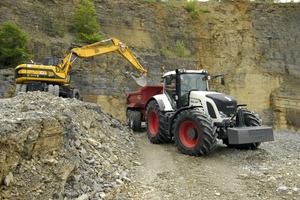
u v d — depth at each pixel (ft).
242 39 97.76
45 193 14.75
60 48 72.59
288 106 89.25
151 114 34.06
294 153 29.19
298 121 88.33
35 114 17.49
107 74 74.23
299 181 20.43
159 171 22.82
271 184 20.02
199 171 22.81
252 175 21.90
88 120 27.04
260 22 100.68
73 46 74.28
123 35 86.12
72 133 20.03
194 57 93.20
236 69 92.94
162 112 31.94
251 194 18.48
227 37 97.91
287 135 46.98
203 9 102.99
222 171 22.89
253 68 92.73
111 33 84.94
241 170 23.15
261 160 25.85
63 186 15.90
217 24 99.91
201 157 26.53
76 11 80.84
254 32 99.09
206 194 18.56
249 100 89.51
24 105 25.76
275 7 103.04
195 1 102.89
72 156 17.70
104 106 71.77
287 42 98.17
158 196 18.20
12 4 73.67
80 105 29.37
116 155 24.62
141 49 86.22
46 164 15.62
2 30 65.67
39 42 70.95
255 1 108.78
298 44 98.07
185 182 20.54
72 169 17.08
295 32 99.60
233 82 91.04
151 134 33.27
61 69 51.49
